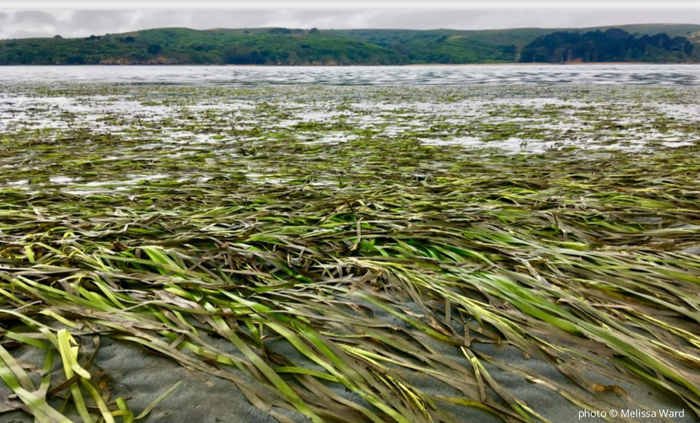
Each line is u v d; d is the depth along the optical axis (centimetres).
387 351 241
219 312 258
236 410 201
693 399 212
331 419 194
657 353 242
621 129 1111
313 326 257
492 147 886
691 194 508
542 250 352
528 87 2886
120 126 1167
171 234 382
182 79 3894
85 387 204
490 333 259
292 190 525
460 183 575
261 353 235
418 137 1007
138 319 253
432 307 283
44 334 233
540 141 959
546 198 498
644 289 297
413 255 345
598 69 7269
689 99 1948
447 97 2155
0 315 246
